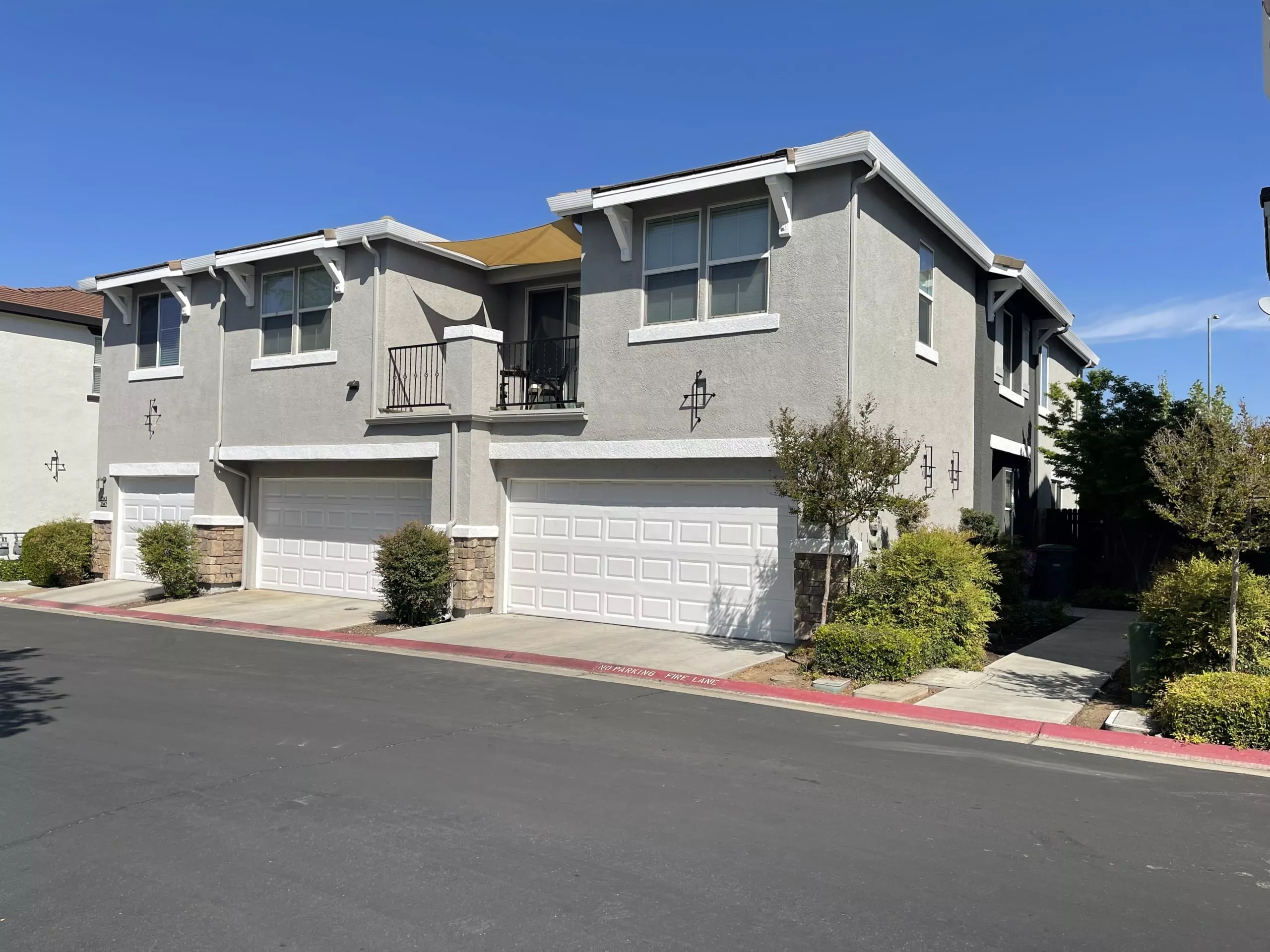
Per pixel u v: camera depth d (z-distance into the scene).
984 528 14.59
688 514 13.08
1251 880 4.95
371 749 7.34
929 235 14.07
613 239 13.38
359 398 15.80
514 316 18.05
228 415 17.64
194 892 4.63
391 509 16.45
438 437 14.88
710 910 4.49
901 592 10.91
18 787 6.28
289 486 17.84
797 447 10.62
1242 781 6.81
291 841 5.32
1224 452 8.32
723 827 5.64
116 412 19.73
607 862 5.07
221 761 6.96
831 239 11.61
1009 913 4.50
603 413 13.41
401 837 5.41
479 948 4.09
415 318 16.27
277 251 16.42
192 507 18.70
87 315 25.12
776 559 12.30
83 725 8.05
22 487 23.89
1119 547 17.47
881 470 10.42
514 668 11.21
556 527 14.34
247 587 18.12
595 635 12.93
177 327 18.92
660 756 7.24
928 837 5.52
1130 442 16.06
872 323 11.96
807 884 4.80
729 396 12.30
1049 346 21.56
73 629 14.23
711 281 12.65
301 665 11.26
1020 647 12.55
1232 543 8.21
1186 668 8.88
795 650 11.46
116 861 5.02
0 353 23.61
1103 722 8.52
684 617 13.05
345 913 4.42
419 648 12.52
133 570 19.66
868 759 7.25
